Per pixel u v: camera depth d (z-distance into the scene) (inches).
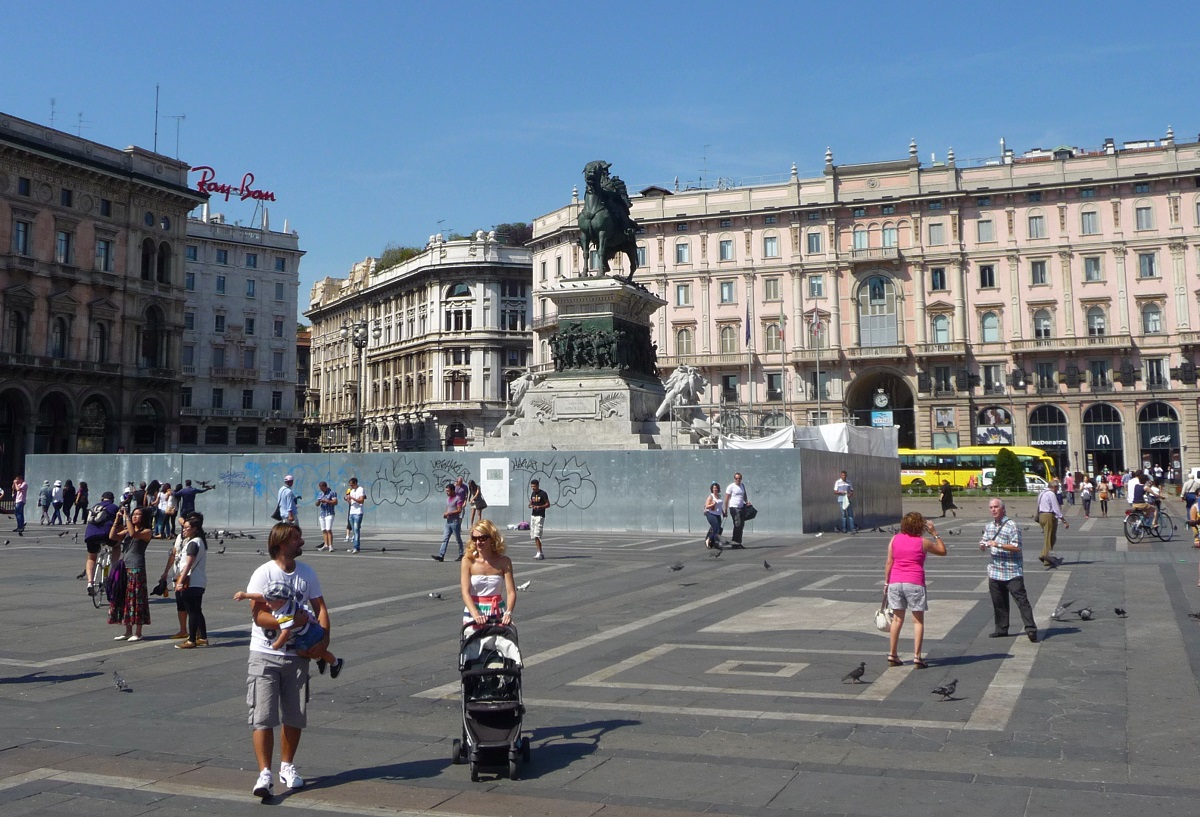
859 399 3575.3
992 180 3388.3
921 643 474.6
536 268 3919.8
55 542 1341.0
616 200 1552.7
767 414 2282.2
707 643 532.7
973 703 393.7
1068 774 305.9
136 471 1713.8
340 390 5029.5
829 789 297.0
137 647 558.9
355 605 701.3
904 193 3444.9
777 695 412.8
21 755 347.3
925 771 311.7
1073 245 3297.2
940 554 470.0
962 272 3393.2
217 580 858.1
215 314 3976.4
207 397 3919.8
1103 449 3250.5
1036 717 370.9
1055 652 490.3
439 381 4028.1
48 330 2829.7
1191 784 295.0
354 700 423.2
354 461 1525.6
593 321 1517.0
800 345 3506.4
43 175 2819.9
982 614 615.2
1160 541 1202.6
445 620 633.6
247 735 372.5
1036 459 3051.2
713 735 357.1
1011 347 3314.5
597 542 1212.5
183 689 452.4
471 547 362.0
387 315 4512.8
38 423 2790.4
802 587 761.0
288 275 4200.3
